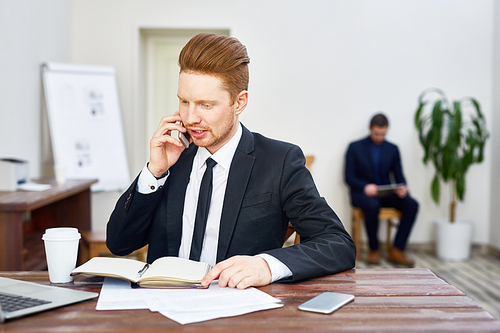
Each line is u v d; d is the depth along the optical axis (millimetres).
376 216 3834
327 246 1089
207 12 4312
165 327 735
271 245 1208
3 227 1840
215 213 1210
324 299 870
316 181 4414
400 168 4105
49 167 3781
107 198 4285
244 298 876
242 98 1110
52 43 3742
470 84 4359
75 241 995
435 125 3922
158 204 1250
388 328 744
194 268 1010
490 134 4363
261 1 4328
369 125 4246
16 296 862
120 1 4266
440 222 4129
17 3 3039
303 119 4398
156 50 4707
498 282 3324
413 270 1127
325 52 4367
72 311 806
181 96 1054
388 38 4352
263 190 1198
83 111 3740
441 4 4324
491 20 4328
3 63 2824
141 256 2527
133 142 4297
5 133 2867
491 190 4352
